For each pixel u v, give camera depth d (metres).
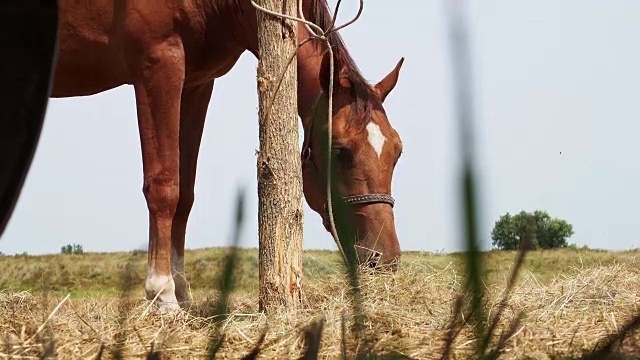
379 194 4.70
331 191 0.89
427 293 4.13
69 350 2.67
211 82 5.43
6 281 4.25
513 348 2.39
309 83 4.98
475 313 0.89
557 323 3.30
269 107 4.09
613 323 2.99
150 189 4.66
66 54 5.00
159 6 4.75
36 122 1.09
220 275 0.80
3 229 1.08
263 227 4.09
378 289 4.17
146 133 4.73
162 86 4.73
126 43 4.80
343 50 5.01
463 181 0.58
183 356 2.72
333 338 2.87
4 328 3.31
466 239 0.58
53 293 4.00
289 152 4.09
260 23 4.18
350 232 0.80
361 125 4.79
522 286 4.43
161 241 4.60
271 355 2.67
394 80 5.28
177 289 5.11
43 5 1.09
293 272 4.05
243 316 3.94
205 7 4.88
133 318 3.62
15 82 1.11
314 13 4.98
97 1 4.91
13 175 1.10
